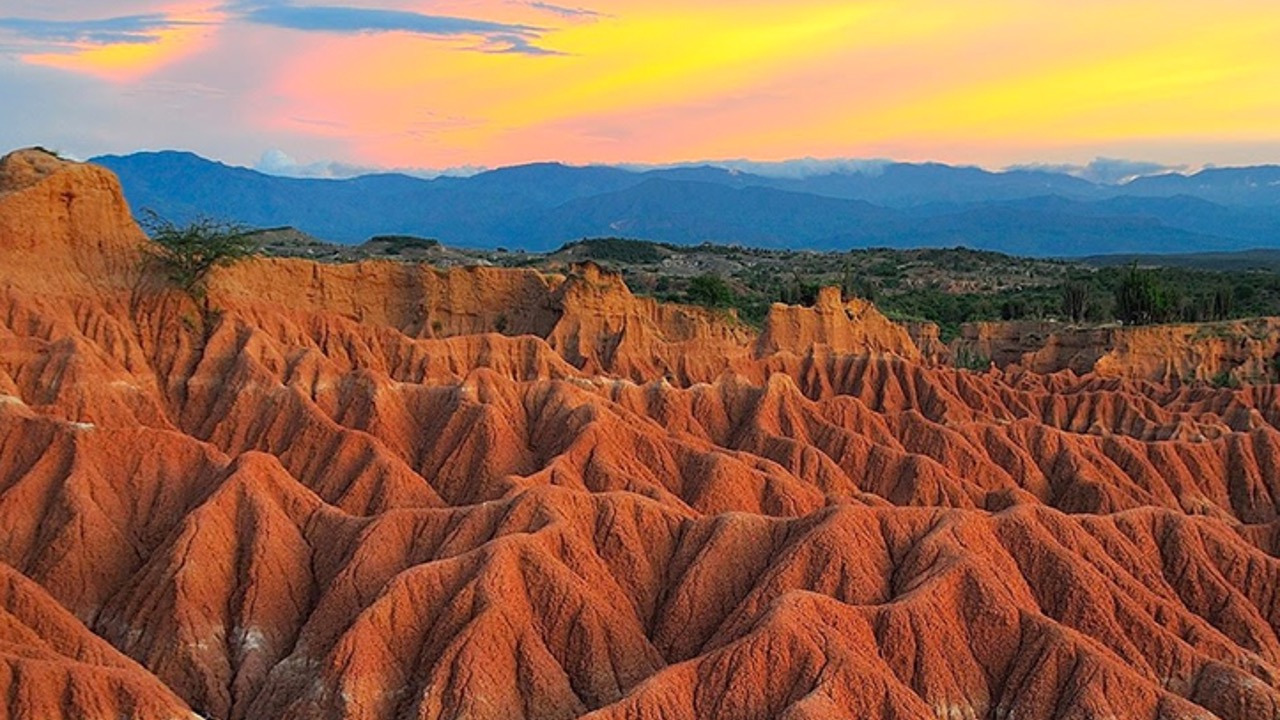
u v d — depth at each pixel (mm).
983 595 69688
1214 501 108688
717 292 175625
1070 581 73688
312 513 83125
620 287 137750
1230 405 130625
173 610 72312
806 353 139875
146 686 60781
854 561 73688
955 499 101562
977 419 127312
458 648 65688
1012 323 176750
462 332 135000
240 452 98500
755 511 92500
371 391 105312
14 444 84438
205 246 112000
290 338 114062
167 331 107500
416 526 80125
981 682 66875
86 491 81375
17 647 61875
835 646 63219
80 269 106125
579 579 72812
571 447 96375
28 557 77875
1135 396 130375
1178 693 68125
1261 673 69812
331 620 73000
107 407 92938
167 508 84125
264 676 71688
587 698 67875
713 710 61281
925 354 171375
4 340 93375
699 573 75875
